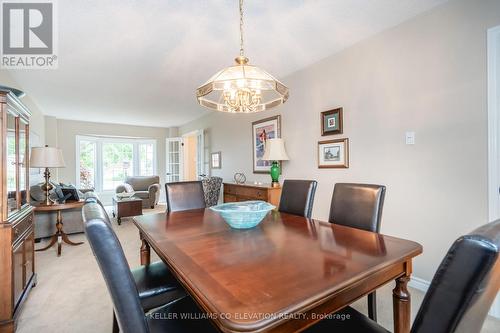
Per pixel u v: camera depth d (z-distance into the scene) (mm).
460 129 1970
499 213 1782
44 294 2211
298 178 3379
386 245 1270
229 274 960
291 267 1016
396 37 2354
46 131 6090
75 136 6730
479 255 480
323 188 3043
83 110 5570
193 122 6715
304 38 2559
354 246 1260
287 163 3557
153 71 3338
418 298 2061
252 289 846
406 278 1180
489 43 1823
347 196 1854
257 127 4180
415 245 1262
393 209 2385
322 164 3037
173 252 1205
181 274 971
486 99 1841
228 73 1767
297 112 3398
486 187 1845
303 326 846
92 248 798
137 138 7660
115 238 826
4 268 1693
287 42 2635
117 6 1999
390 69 2402
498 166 1791
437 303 533
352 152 2730
